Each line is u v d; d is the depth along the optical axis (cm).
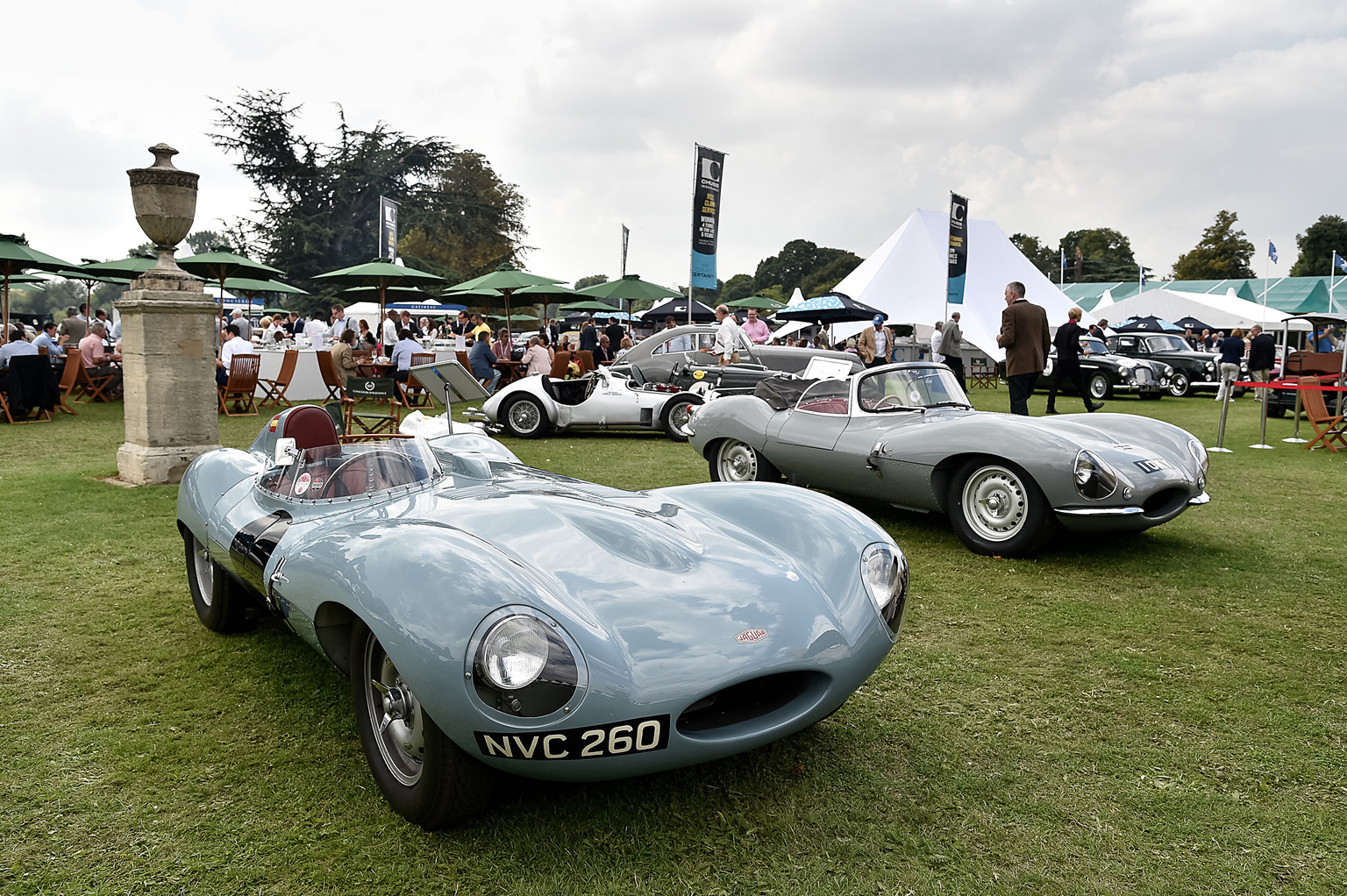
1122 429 562
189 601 444
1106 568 516
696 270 1634
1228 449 1049
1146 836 245
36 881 221
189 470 409
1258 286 3794
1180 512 505
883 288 2334
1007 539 532
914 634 408
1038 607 447
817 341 2247
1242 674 361
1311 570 514
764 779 272
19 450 922
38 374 1179
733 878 224
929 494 562
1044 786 271
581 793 261
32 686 339
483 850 234
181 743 292
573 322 3584
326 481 338
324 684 341
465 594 219
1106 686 349
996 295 2403
